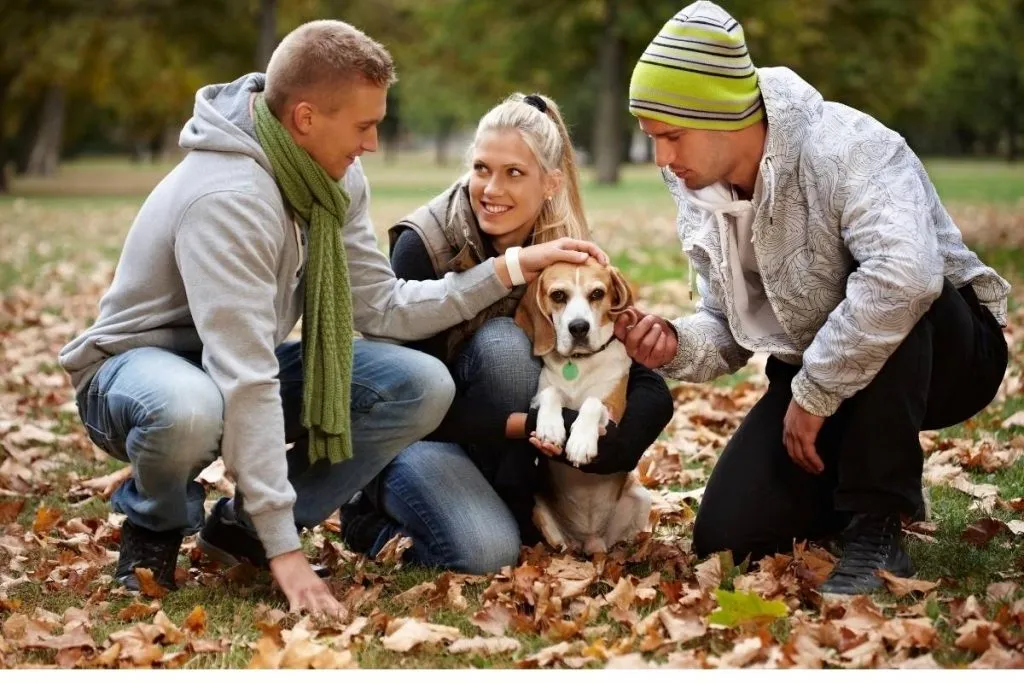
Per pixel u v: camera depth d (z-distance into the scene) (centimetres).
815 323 319
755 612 271
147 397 291
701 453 461
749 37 2525
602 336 338
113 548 371
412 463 339
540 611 290
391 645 272
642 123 311
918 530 354
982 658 252
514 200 333
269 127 299
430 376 319
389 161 6606
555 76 2941
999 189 2356
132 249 311
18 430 508
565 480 351
